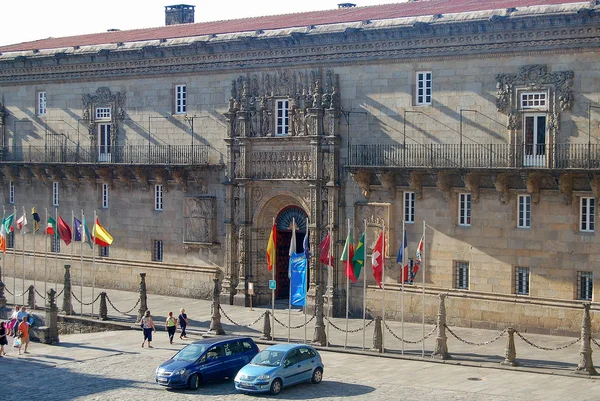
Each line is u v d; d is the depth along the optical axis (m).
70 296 57.81
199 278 62.69
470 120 51.66
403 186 53.66
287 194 58.38
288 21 63.44
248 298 59.97
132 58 65.25
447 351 44.81
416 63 53.38
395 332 51.00
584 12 47.34
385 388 39.59
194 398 39.03
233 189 60.56
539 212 49.34
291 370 39.62
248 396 39.06
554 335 48.81
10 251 73.50
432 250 52.88
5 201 73.88
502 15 49.88
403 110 53.84
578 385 39.31
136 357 47.19
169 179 64.00
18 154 72.56
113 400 39.12
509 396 37.72
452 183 52.03
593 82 47.84
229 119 60.16
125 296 64.25
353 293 55.72
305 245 50.00
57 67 69.69
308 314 56.84
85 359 47.00
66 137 69.69
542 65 49.28
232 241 60.72
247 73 59.94
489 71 50.97
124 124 66.38
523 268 50.25
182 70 63.12
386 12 59.09
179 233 63.81
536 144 49.81
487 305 50.84
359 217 55.28
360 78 55.34
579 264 48.25
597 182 46.94
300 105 57.50
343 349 47.09
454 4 57.75
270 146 58.91
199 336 51.62
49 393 40.66
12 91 72.88
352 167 53.97
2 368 45.50
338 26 55.75
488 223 51.00
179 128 63.56
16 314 52.97
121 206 66.88
